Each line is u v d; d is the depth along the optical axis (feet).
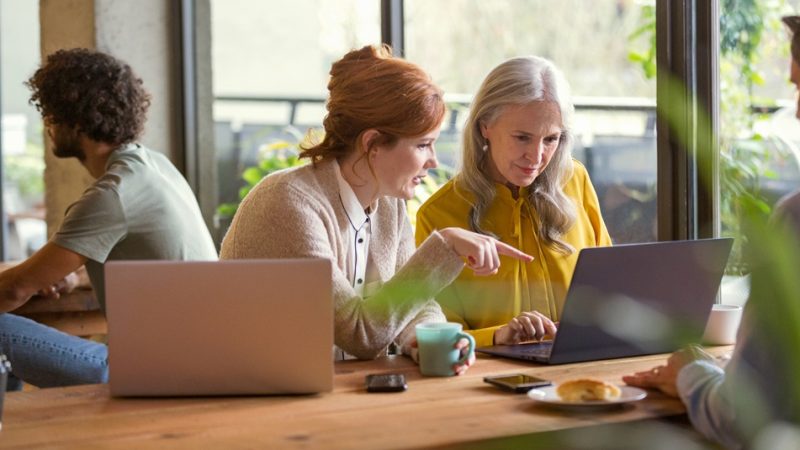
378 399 7.02
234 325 7.07
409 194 8.85
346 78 8.73
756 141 10.28
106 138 10.96
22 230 27.27
